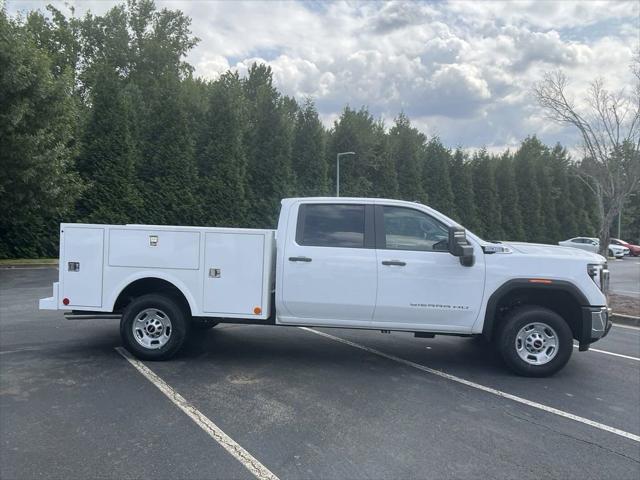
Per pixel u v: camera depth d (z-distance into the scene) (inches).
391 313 240.5
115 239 246.5
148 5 1670.8
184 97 1141.1
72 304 249.0
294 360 261.0
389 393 213.3
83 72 1439.5
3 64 666.2
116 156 952.3
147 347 249.9
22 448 154.9
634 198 2393.0
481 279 236.8
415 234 243.9
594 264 239.0
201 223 1083.3
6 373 227.6
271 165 1284.4
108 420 177.2
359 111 1797.5
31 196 721.6
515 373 244.2
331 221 246.8
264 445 160.6
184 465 146.3
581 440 171.6
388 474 144.2
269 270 243.1
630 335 362.0
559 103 593.9
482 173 1878.7
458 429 177.8
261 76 2180.1
